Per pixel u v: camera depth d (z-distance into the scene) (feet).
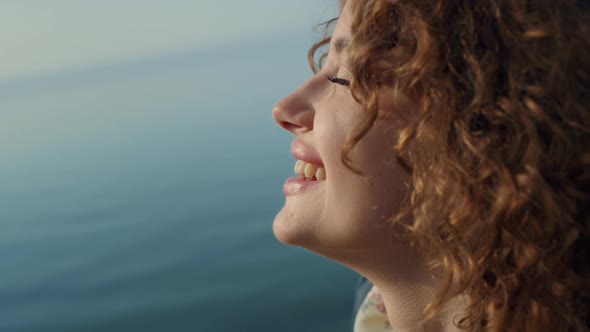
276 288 14.06
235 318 13.29
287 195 3.48
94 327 13.37
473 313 3.04
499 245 2.85
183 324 13.30
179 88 37.04
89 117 33.04
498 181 2.80
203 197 18.80
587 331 2.92
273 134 23.70
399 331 3.50
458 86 2.90
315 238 3.28
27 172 23.67
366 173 3.08
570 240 2.79
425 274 3.27
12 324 13.73
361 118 3.05
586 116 2.80
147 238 17.07
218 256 15.72
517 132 2.77
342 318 12.66
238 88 32.78
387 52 3.06
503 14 2.90
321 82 3.44
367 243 3.19
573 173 2.82
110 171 22.61
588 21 2.92
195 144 24.17
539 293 2.83
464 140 2.84
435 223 2.95
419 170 2.97
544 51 2.82
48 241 17.58
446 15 2.97
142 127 28.73
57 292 15.06
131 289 14.78
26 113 36.14
